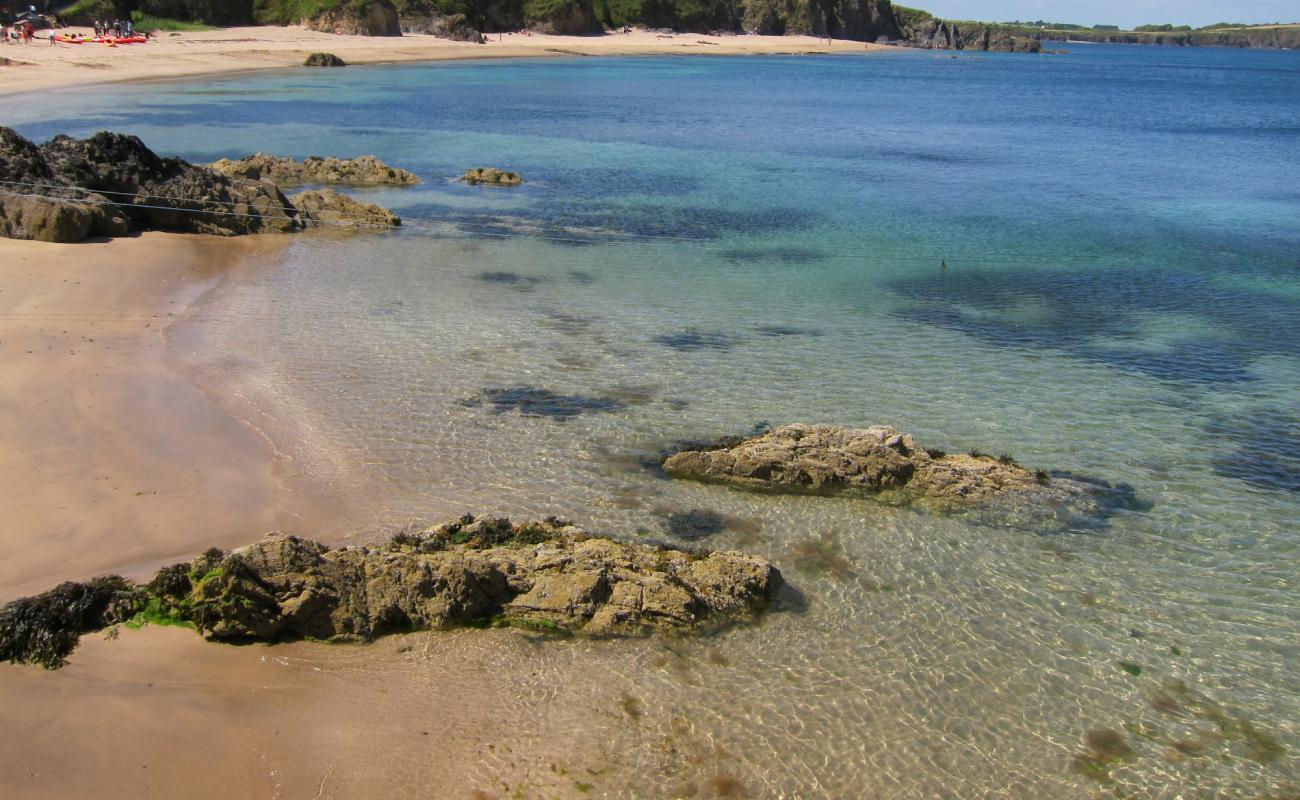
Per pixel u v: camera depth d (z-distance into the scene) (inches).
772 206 1612.9
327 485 607.5
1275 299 1118.4
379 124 2472.9
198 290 1002.7
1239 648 488.7
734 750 404.2
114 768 368.8
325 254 1191.6
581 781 382.6
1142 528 596.7
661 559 516.7
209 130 2219.5
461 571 472.7
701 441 690.8
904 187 1835.6
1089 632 497.4
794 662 462.0
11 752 370.9
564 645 462.0
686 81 4271.7
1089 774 404.8
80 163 1247.5
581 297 1043.3
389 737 398.3
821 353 890.1
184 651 437.1
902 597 518.6
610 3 6791.3
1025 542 576.1
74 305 907.4
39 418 655.1
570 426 709.9
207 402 714.2
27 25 3587.6
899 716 430.9
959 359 886.4
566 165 1962.4
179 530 536.7
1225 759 416.5
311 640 453.4
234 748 385.1
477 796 372.5
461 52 4899.1
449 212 1483.8
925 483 620.1
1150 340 959.0
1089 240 1414.9
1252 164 2253.9
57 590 452.4
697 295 1071.6
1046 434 725.3
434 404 738.2
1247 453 702.5
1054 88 5002.5
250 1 4783.5
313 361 814.5
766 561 520.7
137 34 4065.0
